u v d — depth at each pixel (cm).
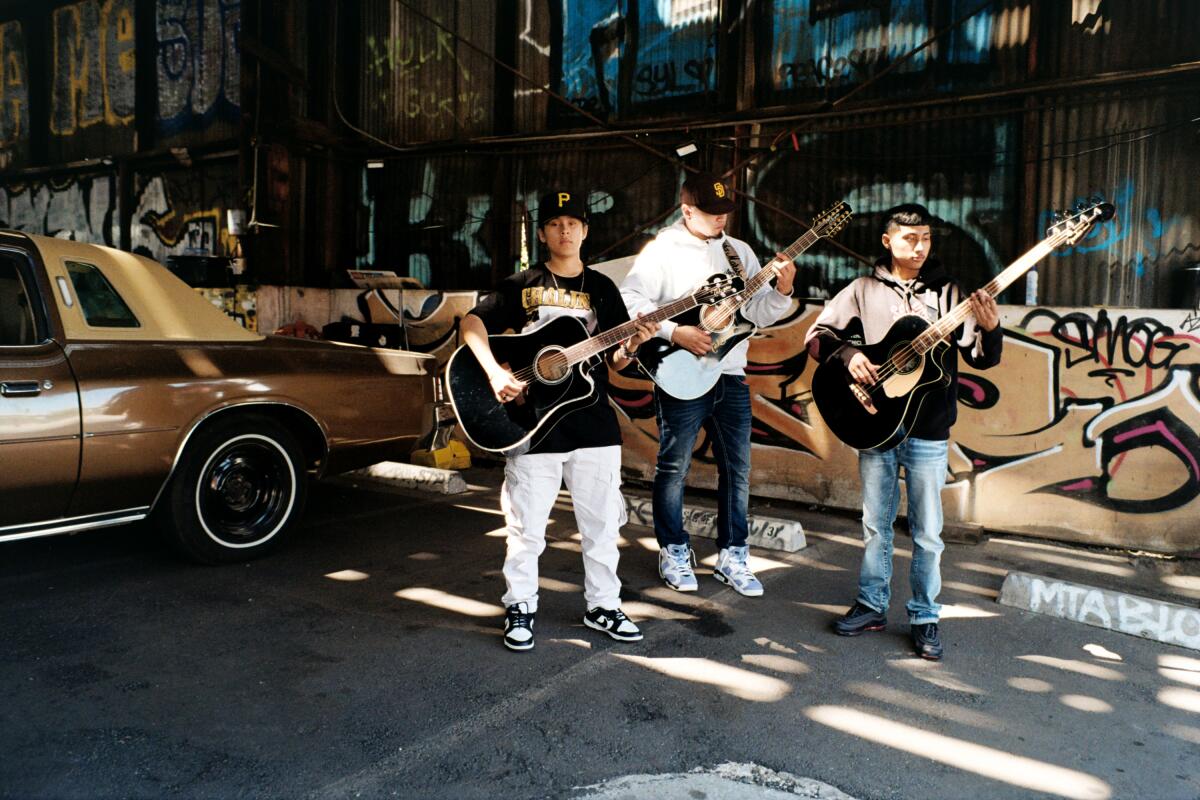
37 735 239
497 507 535
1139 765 237
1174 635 325
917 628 314
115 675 279
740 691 278
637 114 725
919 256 310
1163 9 546
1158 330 442
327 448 434
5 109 1050
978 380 487
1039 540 475
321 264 849
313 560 412
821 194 656
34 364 332
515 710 260
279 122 784
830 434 534
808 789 221
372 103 848
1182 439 439
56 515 345
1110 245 571
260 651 301
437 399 500
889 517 325
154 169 915
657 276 362
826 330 329
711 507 534
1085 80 558
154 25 907
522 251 782
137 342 369
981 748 245
